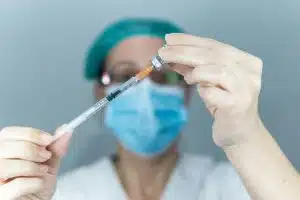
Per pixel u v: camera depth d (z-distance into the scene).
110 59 1.31
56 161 0.84
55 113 1.56
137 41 1.28
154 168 1.28
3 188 0.77
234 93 0.75
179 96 1.23
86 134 1.56
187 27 1.55
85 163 1.57
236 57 0.77
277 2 1.54
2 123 1.56
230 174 1.28
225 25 1.55
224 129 0.80
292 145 1.57
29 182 0.78
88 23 1.55
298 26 1.54
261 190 0.80
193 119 1.58
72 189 1.26
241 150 0.81
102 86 1.31
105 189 1.26
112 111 1.21
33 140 0.79
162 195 1.25
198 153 1.58
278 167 0.80
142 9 1.56
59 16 1.54
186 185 1.26
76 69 1.56
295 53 1.55
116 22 1.42
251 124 0.79
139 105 1.19
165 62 0.78
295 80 1.56
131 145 1.22
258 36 1.55
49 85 1.56
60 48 1.55
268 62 1.55
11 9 1.54
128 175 1.29
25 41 1.55
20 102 1.56
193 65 0.76
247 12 1.54
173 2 1.55
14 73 1.55
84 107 1.56
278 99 1.56
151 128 1.19
